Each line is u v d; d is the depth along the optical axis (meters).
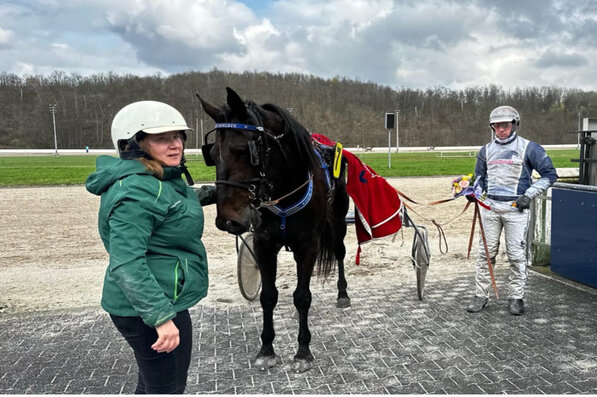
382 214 4.09
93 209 11.09
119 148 1.92
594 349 3.39
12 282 5.45
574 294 4.62
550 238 5.42
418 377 3.04
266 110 2.96
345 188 4.13
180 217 1.86
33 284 5.37
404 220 4.69
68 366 3.31
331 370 3.17
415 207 10.55
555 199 5.06
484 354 3.34
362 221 4.01
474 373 3.07
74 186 16.20
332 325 3.96
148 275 1.70
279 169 2.91
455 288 4.95
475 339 3.61
